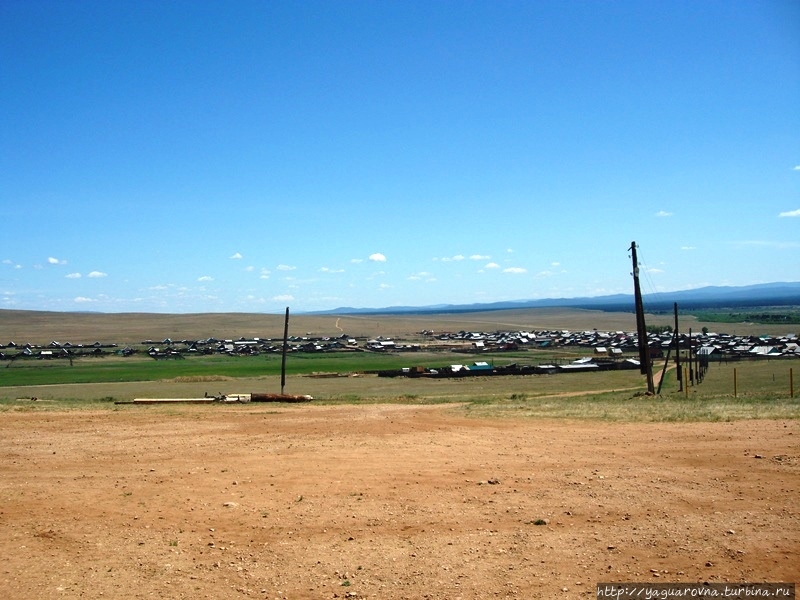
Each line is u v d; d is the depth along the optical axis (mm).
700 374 69750
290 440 20016
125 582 9016
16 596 8586
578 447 17859
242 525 11336
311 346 160125
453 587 8719
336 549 10125
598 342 168125
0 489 14047
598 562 9461
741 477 13891
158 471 15703
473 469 15219
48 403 38562
